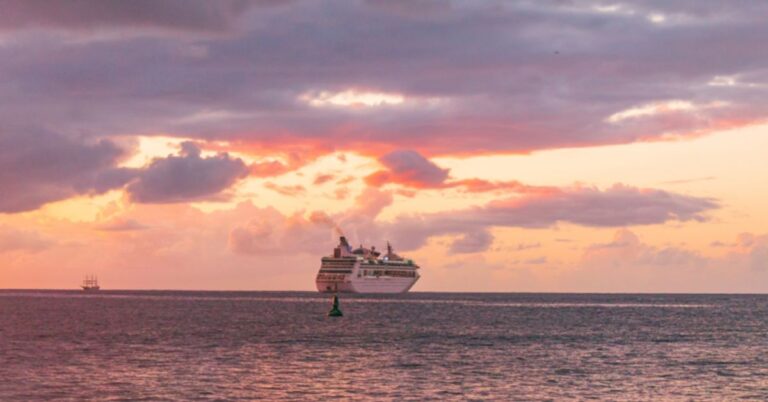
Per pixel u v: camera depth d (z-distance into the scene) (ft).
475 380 289.53
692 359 358.23
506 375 302.45
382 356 362.33
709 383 286.25
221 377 292.20
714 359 358.84
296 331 515.91
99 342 426.10
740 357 367.86
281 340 443.73
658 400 253.03
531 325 600.80
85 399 247.91
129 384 275.39
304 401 247.29
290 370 311.88
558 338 470.39
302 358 352.08
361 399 251.19
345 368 319.06
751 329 561.02
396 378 292.81
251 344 418.10
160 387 269.64
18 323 583.99
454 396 257.55
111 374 298.15
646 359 357.82
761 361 351.67
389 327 565.53
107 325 568.00
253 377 292.81
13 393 257.75
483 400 250.98
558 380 290.97
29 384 274.77
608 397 257.55
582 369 320.70
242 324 589.32
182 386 271.90
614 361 349.00
